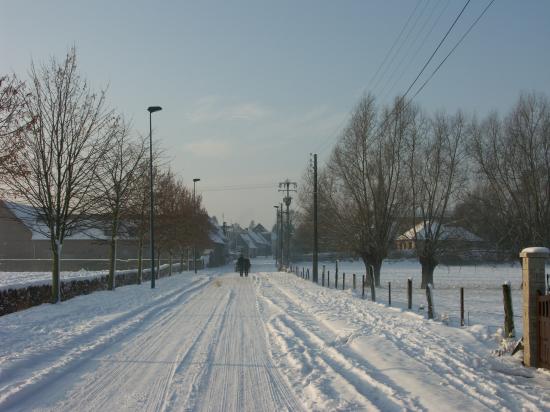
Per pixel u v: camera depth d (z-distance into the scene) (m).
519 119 36.38
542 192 35.38
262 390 7.80
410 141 38.47
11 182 18.91
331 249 47.50
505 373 8.46
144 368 9.31
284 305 20.41
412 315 15.65
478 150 37.66
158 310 19.09
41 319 15.04
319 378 8.34
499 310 19.86
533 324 8.83
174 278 43.00
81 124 20.45
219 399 7.34
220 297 25.19
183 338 12.68
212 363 9.75
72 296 22.89
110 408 6.88
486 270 58.12
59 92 19.94
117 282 31.22
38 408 6.88
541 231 34.88
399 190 38.53
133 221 36.19
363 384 7.87
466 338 11.55
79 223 23.70
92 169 21.03
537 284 8.88
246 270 48.66
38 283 19.83
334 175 40.41
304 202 57.94
